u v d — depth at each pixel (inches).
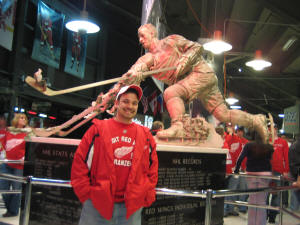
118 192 79.8
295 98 769.6
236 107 970.1
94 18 665.6
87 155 80.3
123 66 804.6
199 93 169.9
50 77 532.4
